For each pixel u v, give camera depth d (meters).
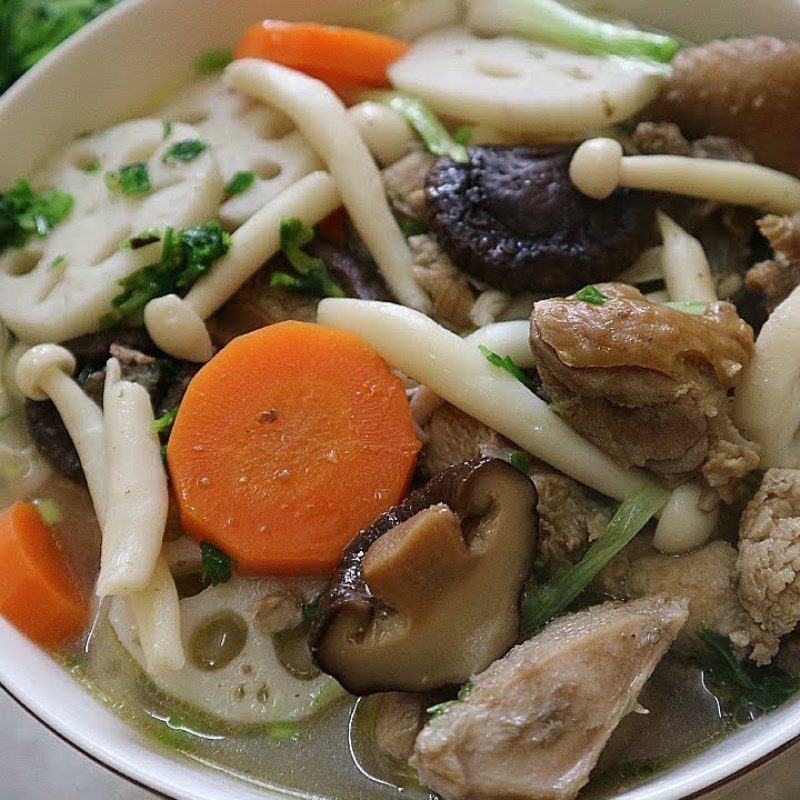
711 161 0.29
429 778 0.23
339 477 0.26
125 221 0.29
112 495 0.26
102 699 0.26
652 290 0.29
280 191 0.29
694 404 0.25
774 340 0.26
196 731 0.25
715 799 0.24
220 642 0.26
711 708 0.25
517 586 0.25
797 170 0.29
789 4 0.30
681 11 0.31
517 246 0.28
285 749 0.25
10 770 0.27
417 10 0.31
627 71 0.29
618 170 0.28
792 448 0.26
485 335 0.27
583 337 0.25
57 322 0.28
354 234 0.29
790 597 0.24
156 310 0.28
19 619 0.26
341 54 0.30
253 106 0.30
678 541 0.26
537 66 0.30
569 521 0.26
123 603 0.26
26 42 0.34
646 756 0.25
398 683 0.24
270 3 0.31
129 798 0.27
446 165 0.29
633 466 0.26
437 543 0.24
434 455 0.27
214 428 0.26
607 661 0.24
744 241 0.29
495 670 0.24
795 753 0.26
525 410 0.26
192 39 0.31
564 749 0.24
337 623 0.24
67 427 0.27
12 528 0.27
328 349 0.27
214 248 0.28
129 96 0.31
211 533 0.26
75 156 0.30
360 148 0.29
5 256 0.29
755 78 0.29
